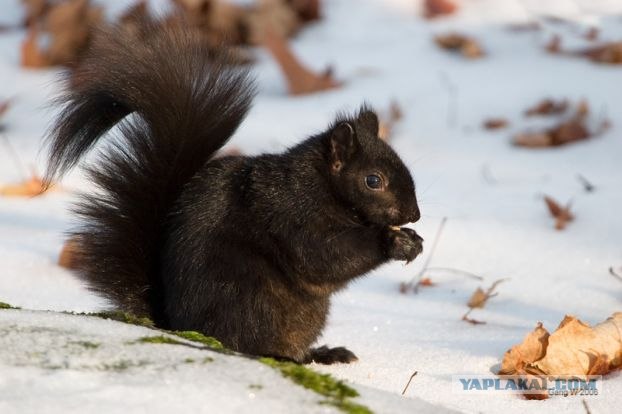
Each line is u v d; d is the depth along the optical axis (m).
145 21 9.09
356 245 8.29
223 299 7.82
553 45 16.91
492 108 15.36
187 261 7.91
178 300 7.88
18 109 15.67
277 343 8.05
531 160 14.05
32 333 5.81
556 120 14.88
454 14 18.61
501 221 12.23
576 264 10.89
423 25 18.31
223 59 9.02
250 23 17.34
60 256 10.73
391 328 9.12
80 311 9.30
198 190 8.27
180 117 8.48
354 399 5.32
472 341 8.58
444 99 15.66
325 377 5.53
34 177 13.18
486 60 16.83
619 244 11.41
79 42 16.83
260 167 8.42
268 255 8.08
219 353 5.77
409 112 15.37
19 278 10.39
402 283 10.34
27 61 16.92
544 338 7.68
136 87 8.41
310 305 8.26
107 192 8.52
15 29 18.53
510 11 18.53
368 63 16.97
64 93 8.58
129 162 8.52
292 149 8.64
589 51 16.58
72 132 8.25
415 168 13.82
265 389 5.21
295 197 8.25
